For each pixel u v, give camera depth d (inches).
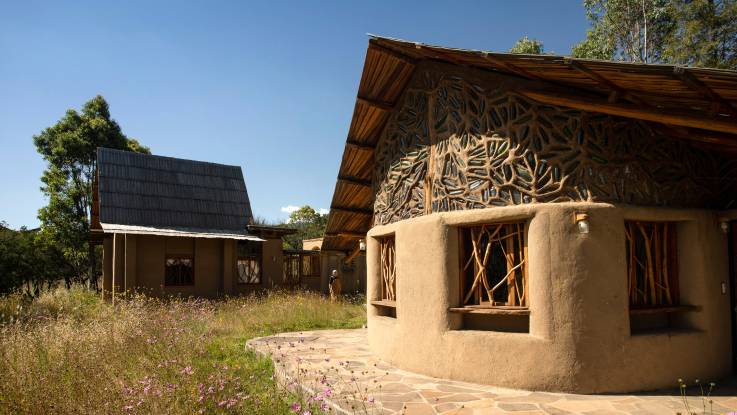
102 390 232.2
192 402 217.8
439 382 275.9
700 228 278.5
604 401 235.1
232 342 438.3
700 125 216.7
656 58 801.6
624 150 268.5
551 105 269.3
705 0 686.5
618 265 257.1
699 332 271.0
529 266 264.5
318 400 229.3
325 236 537.6
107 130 1219.9
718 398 239.9
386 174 375.2
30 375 244.1
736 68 664.4
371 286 377.7
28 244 986.7
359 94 355.6
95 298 806.5
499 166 280.2
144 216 873.5
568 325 251.8
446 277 290.5
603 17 842.2
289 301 653.3
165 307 556.4
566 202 260.5
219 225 950.4
